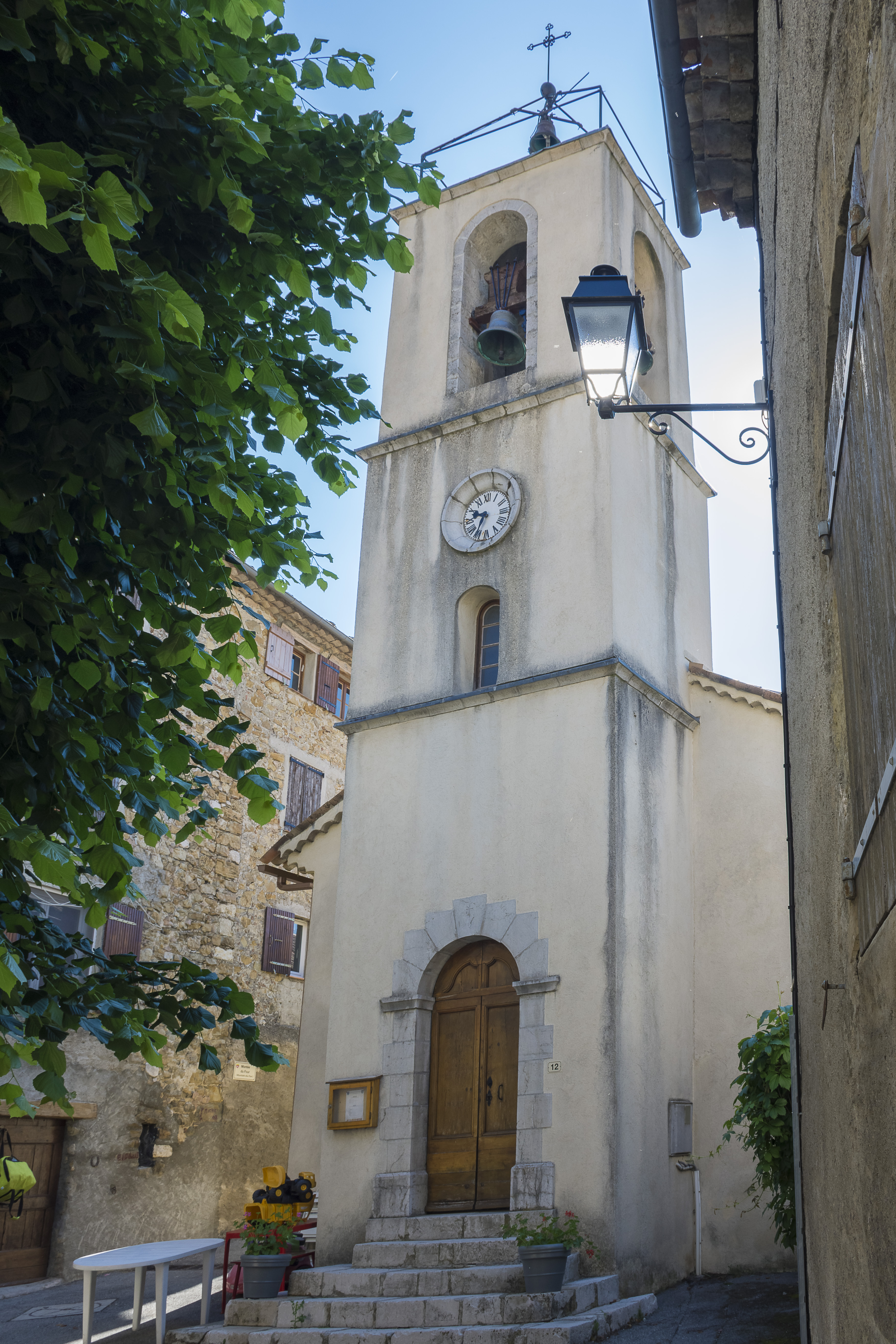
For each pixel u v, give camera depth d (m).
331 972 13.76
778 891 11.92
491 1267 9.35
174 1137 15.65
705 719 12.95
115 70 4.04
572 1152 10.07
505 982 11.31
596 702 11.46
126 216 3.03
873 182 2.04
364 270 4.96
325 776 20.08
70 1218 13.99
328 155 4.85
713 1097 11.48
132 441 3.90
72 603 3.97
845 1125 3.16
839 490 2.82
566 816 11.23
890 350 1.89
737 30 5.85
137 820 4.44
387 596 13.54
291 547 5.16
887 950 2.22
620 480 12.56
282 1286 10.33
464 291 14.55
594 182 13.88
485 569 12.84
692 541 14.24
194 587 4.46
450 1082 11.27
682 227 7.51
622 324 6.16
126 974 4.61
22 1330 10.66
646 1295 9.55
